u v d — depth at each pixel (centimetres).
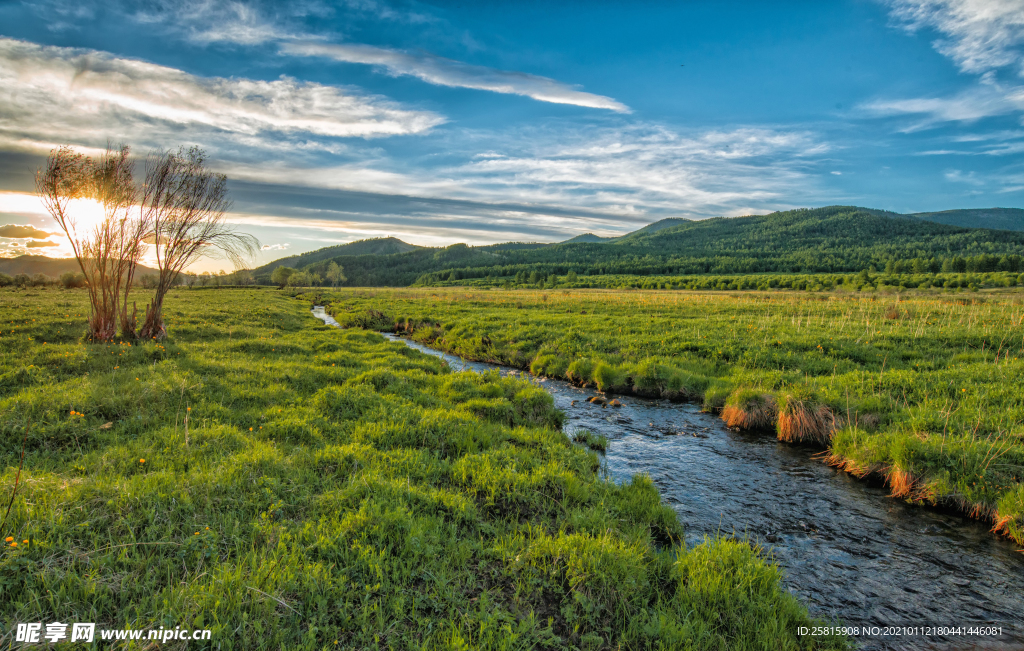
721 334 1902
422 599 389
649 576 475
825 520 652
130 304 2739
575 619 397
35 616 316
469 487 614
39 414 693
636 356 1619
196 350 1347
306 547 429
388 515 482
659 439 985
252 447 653
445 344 2186
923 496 696
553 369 1589
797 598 482
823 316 2394
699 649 385
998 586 516
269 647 328
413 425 818
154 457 596
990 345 1527
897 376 1155
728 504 695
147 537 415
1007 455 702
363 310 3550
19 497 435
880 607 479
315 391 1016
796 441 972
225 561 396
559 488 636
